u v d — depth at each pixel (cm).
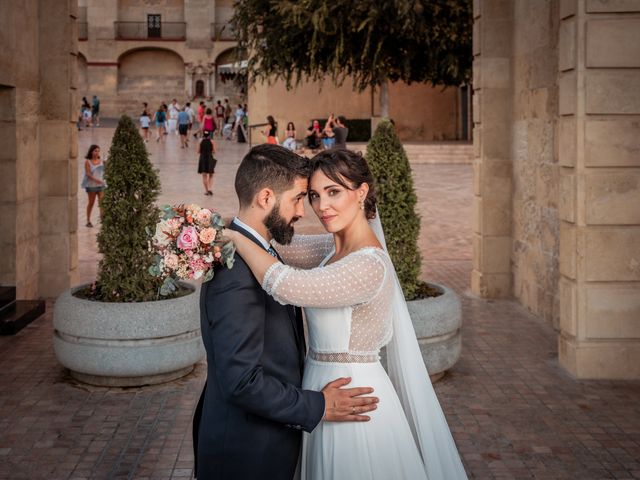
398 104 3244
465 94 3209
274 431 264
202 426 270
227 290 250
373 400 268
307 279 253
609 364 602
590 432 497
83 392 563
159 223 256
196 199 1714
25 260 819
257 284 256
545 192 767
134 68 5047
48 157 860
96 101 3978
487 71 870
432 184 2058
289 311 274
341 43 2361
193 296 581
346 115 3183
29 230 830
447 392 572
